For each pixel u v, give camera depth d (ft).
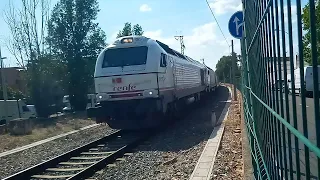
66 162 34.88
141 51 48.80
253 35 14.74
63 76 134.10
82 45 151.53
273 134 10.80
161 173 28.86
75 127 69.36
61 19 150.30
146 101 46.93
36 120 88.89
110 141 45.78
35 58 117.91
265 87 11.85
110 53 50.01
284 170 8.96
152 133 50.67
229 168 27.94
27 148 47.91
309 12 5.08
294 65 6.60
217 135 43.98
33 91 117.39
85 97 142.72
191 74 76.79
